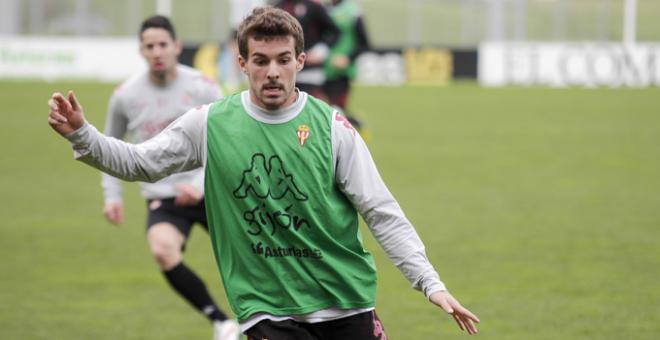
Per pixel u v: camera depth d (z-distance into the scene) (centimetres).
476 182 4059
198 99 1978
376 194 1200
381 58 9800
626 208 3450
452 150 5059
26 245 2883
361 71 9806
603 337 1934
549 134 5712
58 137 5428
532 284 2388
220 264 1243
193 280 1889
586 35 11469
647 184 3981
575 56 9469
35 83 8656
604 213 3359
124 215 3403
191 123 1211
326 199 1202
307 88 4006
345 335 1246
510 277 2462
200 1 11688
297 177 1192
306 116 1198
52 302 2247
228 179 1199
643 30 11912
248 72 1173
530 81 9612
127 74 9375
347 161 1202
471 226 3147
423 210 3434
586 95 8312
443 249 2802
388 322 2073
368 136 5359
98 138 1162
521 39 10662
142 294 2347
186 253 2831
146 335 1992
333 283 1229
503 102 7738
